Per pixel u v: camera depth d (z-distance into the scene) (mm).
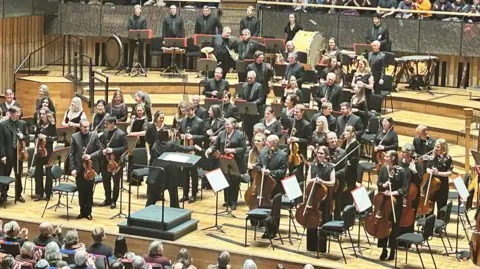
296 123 36688
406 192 30312
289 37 49844
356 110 40219
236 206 36094
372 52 45000
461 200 33188
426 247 32562
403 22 49688
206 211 35812
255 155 33156
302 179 34531
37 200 36625
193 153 36281
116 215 35062
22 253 27766
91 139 34438
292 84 40312
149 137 36406
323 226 30859
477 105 45062
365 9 49344
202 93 45125
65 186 34500
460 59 49688
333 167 31438
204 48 47094
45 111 36250
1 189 35812
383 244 31125
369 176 37594
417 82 48719
